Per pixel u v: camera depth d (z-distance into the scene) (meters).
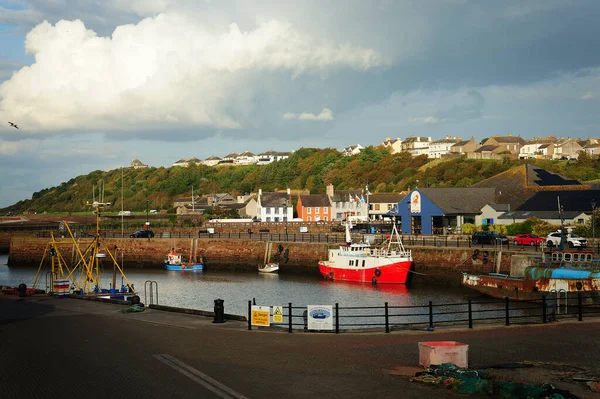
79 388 15.84
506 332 24.39
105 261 87.75
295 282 64.00
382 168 169.75
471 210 83.75
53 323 27.50
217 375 17.12
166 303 50.06
